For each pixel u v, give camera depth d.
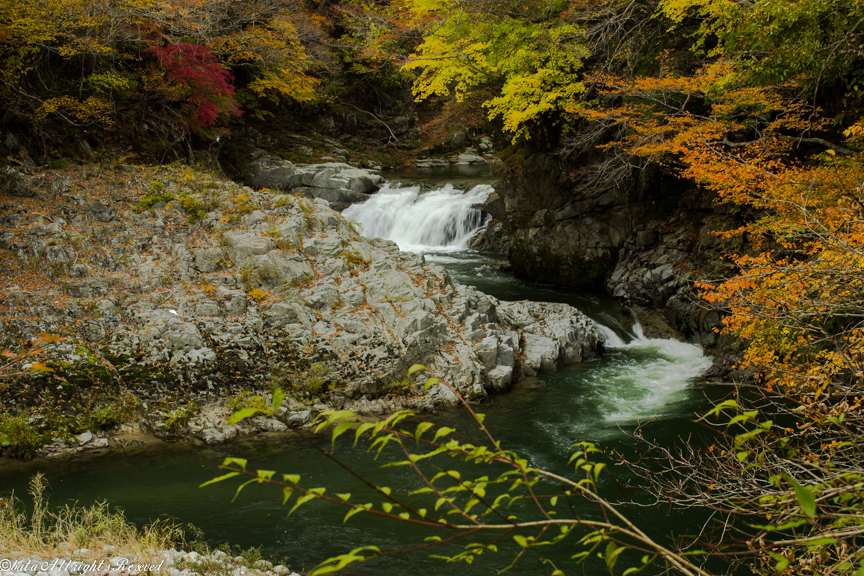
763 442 3.17
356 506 1.89
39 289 11.52
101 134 18.52
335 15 33.44
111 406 10.02
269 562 6.54
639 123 14.58
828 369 4.59
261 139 30.97
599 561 6.77
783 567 2.29
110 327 11.10
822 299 5.02
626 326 15.87
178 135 21.05
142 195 15.02
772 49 10.20
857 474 2.35
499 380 11.67
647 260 16.94
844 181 7.59
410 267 14.32
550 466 8.96
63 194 14.37
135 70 20.09
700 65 15.39
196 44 21.20
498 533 7.33
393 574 6.57
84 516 7.29
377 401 10.97
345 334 11.79
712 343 13.86
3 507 7.51
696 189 16.84
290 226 13.93
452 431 2.06
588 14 16.00
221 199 15.12
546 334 13.77
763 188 8.94
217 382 10.62
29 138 16.62
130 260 12.66
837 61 10.06
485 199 25.22
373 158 35.16
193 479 8.62
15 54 16.56
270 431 10.09
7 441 9.02
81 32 17.47
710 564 6.38
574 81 16.78
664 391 11.86
